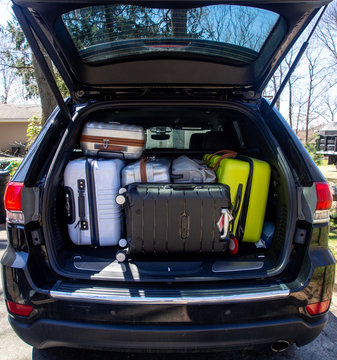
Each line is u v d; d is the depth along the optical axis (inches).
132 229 66.0
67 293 57.8
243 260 69.1
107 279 61.2
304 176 65.8
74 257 69.7
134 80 86.3
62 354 78.2
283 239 66.6
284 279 63.3
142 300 56.4
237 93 93.4
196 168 80.3
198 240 66.7
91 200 73.5
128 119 111.0
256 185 75.3
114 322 57.6
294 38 72.2
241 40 76.8
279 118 82.5
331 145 527.8
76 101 94.8
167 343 57.6
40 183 65.3
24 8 59.2
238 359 77.2
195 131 116.1
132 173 78.0
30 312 59.5
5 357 77.5
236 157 88.5
